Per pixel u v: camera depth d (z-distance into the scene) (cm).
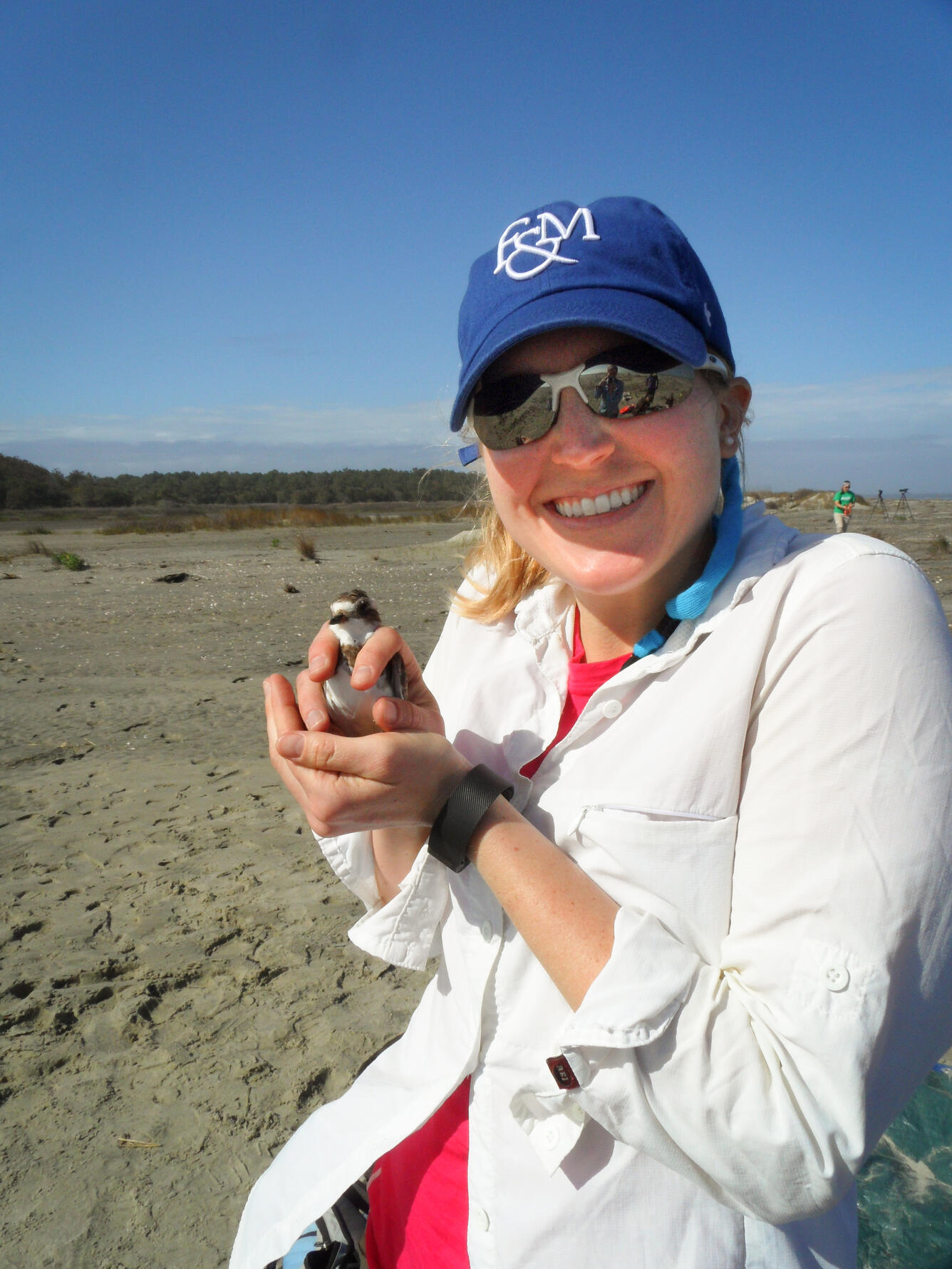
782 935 49
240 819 228
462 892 59
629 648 65
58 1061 136
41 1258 104
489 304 56
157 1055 138
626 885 55
